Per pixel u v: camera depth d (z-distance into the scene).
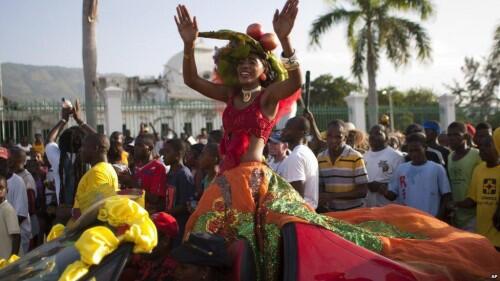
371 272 3.66
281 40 4.15
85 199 4.48
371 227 4.82
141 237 3.21
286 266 3.67
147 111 21.83
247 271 3.69
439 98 24.53
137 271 3.71
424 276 3.85
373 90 23.66
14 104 18.78
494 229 6.66
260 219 4.02
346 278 3.62
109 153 7.65
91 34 13.84
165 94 34.69
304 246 3.73
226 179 4.21
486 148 6.67
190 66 4.66
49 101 19.20
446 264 4.19
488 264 4.49
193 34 4.55
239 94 4.52
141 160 8.30
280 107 4.61
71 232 3.55
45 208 10.00
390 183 7.58
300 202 4.18
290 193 4.21
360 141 9.30
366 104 25.67
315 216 4.03
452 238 4.64
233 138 4.34
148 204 7.10
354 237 4.16
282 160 6.87
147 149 8.27
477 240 4.68
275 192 4.16
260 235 3.91
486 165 6.82
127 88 35.22
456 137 7.64
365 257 3.73
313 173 6.38
